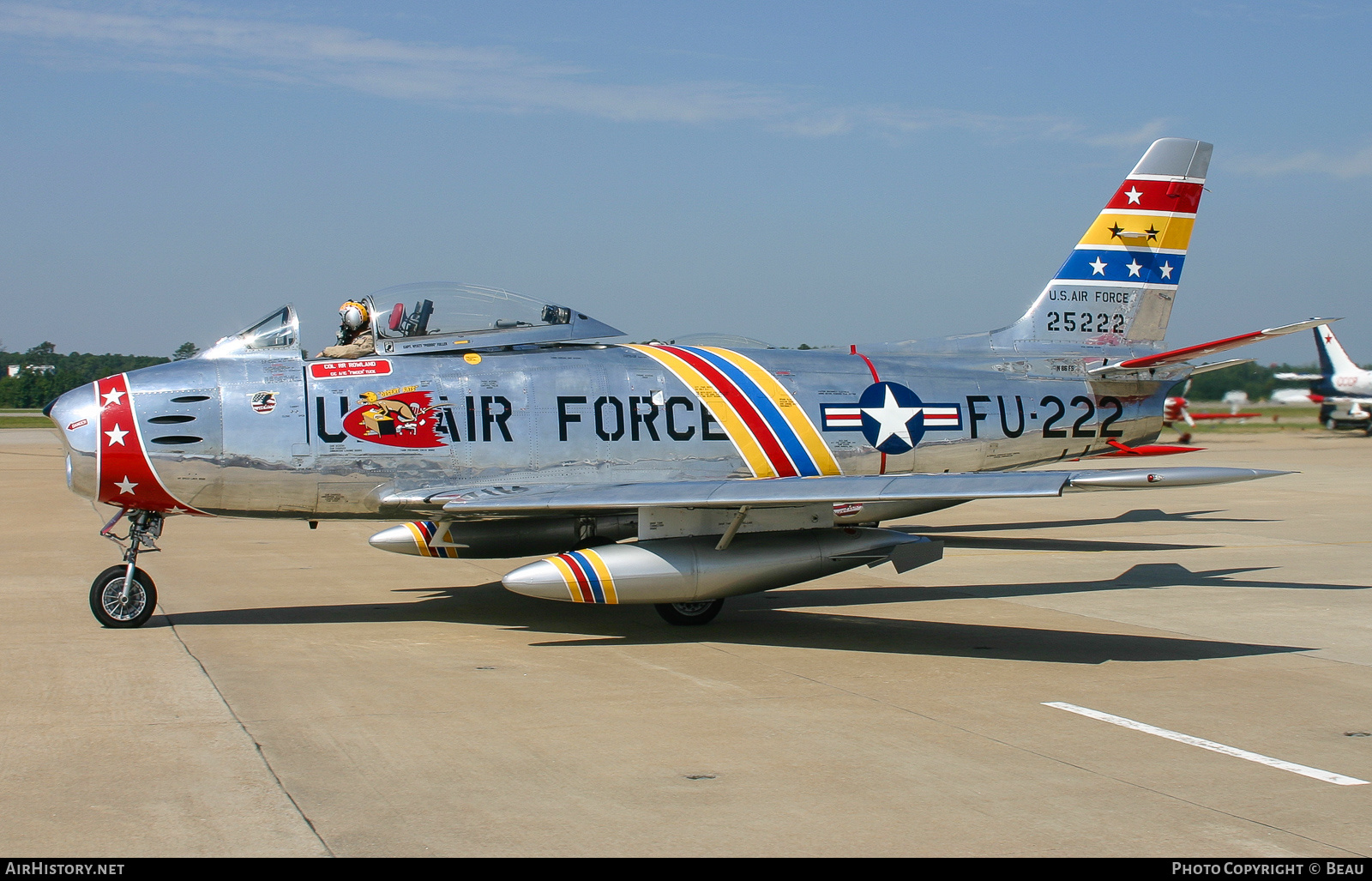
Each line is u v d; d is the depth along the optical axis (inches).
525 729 220.4
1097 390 473.4
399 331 371.6
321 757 200.8
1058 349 494.6
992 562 487.2
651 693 251.9
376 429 346.9
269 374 343.6
